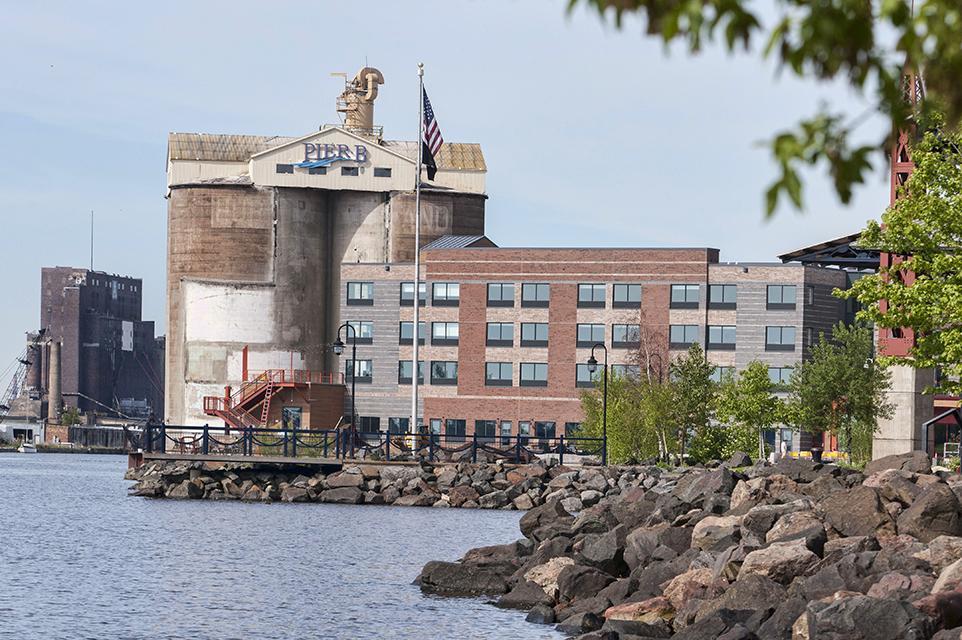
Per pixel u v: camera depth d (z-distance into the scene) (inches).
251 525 3427.7
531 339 6796.3
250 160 7564.0
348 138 7593.5
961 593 1339.8
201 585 2224.4
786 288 6392.7
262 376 7111.2
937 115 829.2
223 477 4645.7
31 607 1972.2
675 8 411.2
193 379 7436.0
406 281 7017.7
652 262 6584.6
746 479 2576.3
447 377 6924.2
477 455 4899.1
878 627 1295.5
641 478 4111.7
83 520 3563.0
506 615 1893.5
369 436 7017.7
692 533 2030.0
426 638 1722.4
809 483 2394.2
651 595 1781.5
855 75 412.8
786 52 409.1
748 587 1562.5
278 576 2349.9
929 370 3358.8
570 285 6717.5
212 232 7490.2
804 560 1625.2
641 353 6338.6
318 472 4645.7
